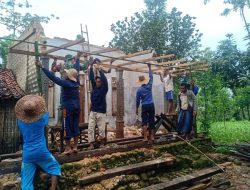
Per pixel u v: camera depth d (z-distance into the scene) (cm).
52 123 1188
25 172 508
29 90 1173
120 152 730
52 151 674
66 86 607
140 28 2270
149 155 767
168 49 2233
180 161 795
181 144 905
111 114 1429
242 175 832
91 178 590
